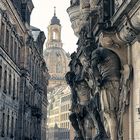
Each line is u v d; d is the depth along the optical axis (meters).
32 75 69.31
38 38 79.31
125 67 13.34
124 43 13.71
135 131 12.77
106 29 13.73
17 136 56.09
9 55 47.72
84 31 20.66
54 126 189.38
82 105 19.97
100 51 13.37
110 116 13.41
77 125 21.25
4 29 44.72
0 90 42.88
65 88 190.88
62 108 188.88
